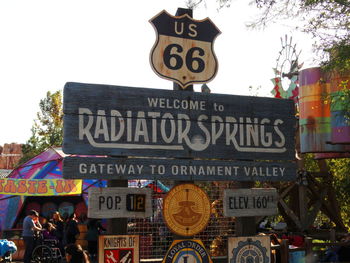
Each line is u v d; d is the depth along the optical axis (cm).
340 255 998
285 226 1477
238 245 744
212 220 782
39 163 2036
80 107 676
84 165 668
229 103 757
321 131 1323
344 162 1623
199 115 736
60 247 1546
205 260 720
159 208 736
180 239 711
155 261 701
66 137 664
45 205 2022
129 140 693
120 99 696
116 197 680
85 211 2006
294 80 1597
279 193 1619
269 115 780
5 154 4909
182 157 718
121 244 679
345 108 1051
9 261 1521
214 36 767
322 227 1983
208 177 728
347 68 993
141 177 691
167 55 740
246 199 759
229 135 750
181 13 755
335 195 1675
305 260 925
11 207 1964
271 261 819
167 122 716
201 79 752
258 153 764
